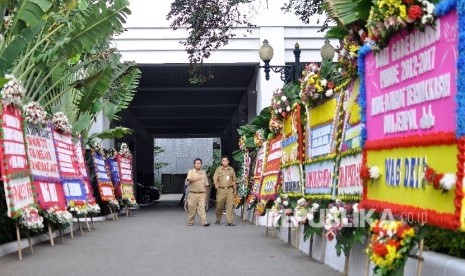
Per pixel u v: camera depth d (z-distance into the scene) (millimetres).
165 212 29297
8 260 10555
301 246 11703
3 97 10734
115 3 14750
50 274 8930
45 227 14258
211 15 18641
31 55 16188
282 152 13914
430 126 5523
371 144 6883
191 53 19562
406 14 5738
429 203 5465
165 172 72125
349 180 8219
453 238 6078
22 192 11320
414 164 5797
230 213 19609
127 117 38781
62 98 19938
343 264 8695
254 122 19000
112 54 22359
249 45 26391
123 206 26359
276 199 13523
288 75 18609
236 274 8773
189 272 8984
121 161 25906
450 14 5215
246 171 22312
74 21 15023
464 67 4953
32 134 12703
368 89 7070
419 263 5684
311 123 10852
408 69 5980
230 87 33750
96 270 9289
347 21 8102
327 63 9977
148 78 30891
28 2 13820
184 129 52188
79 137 17547
